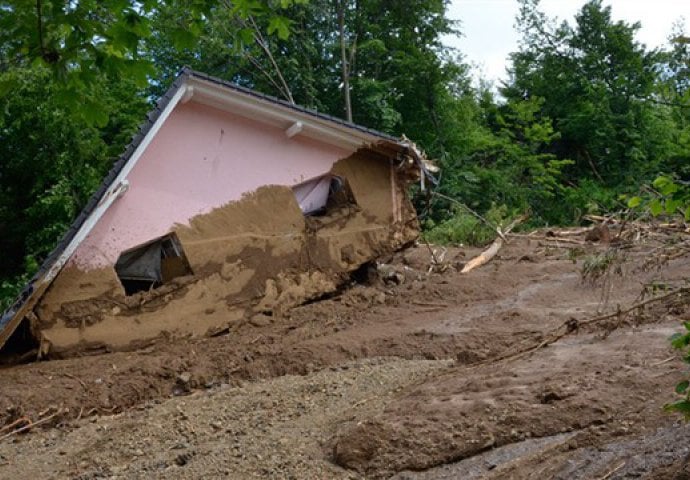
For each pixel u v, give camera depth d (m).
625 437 5.93
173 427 8.31
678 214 14.29
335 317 12.77
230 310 12.98
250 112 13.37
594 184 32.03
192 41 5.46
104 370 10.55
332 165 14.21
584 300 11.66
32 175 23.56
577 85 36.72
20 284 21.16
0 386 10.11
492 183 32.03
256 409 8.52
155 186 12.73
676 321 9.02
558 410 6.52
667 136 31.48
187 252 12.80
